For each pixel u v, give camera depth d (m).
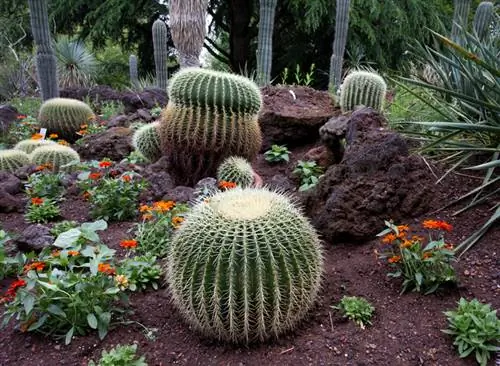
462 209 2.96
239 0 14.48
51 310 2.19
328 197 3.21
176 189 3.67
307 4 12.87
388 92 6.34
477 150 3.18
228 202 2.31
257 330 2.16
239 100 3.82
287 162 4.71
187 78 3.80
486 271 2.53
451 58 4.00
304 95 5.81
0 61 13.46
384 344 2.17
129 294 2.61
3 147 6.19
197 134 3.82
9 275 2.86
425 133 3.62
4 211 3.80
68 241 2.58
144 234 3.07
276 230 2.14
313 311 2.42
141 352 2.19
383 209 2.98
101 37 15.41
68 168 4.58
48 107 6.40
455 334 2.16
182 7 6.50
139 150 4.65
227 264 2.07
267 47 7.36
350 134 3.63
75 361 2.14
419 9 14.25
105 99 9.05
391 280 2.59
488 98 3.20
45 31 6.82
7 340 2.29
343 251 2.95
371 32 12.99
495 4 10.82
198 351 2.20
